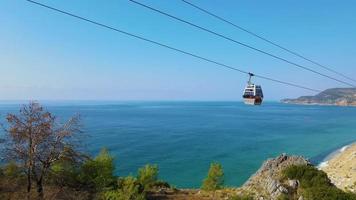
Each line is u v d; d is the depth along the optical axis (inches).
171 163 4407.0
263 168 2074.3
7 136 1588.3
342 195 1584.6
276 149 5649.6
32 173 1578.5
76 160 1744.6
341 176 3462.1
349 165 3811.5
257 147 5821.9
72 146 1705.2
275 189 1747.0
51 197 1556.3
